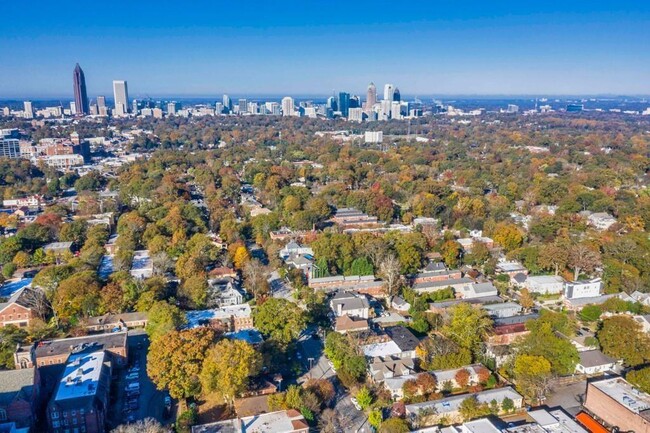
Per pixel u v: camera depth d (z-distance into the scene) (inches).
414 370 4891.7
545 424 3961.6
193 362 4461.1
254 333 5447.8
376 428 4111.7
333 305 6181.1
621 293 6599.4
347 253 7500.0
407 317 6186.0
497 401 4320.9
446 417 4200.3
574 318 6067.9
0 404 3971.5
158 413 4345.5
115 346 5002.5
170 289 6515.8
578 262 7086.6
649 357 4955.7
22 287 6732.3
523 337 5324.8
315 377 4881.9
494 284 7150.6
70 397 4074.8
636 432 3855.8
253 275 6742.1
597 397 4234.7
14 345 4923.7
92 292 5885.8
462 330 5226.4
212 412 4291.3
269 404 4188.0
